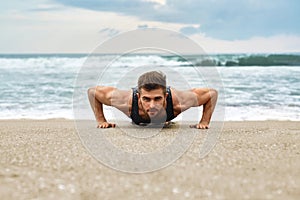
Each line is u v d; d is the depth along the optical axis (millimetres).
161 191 2752
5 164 3475
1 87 12180
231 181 2959
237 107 8430
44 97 10094
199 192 2725
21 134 5242
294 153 3971
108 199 2607
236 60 17828
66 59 20500
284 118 7266
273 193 2695
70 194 2701
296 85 11961
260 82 12703
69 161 3588
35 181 2979
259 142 4578
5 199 2598
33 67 19516
